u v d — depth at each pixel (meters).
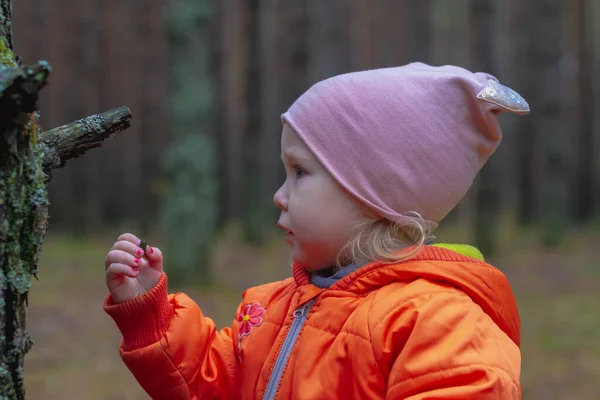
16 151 1.31
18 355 1.37
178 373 1.70
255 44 11.53
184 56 7.79
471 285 1.58
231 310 6.56
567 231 13.91
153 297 1.68
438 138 1.67
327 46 13.41
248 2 11.45
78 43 13.16
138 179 13.88
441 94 1.70
